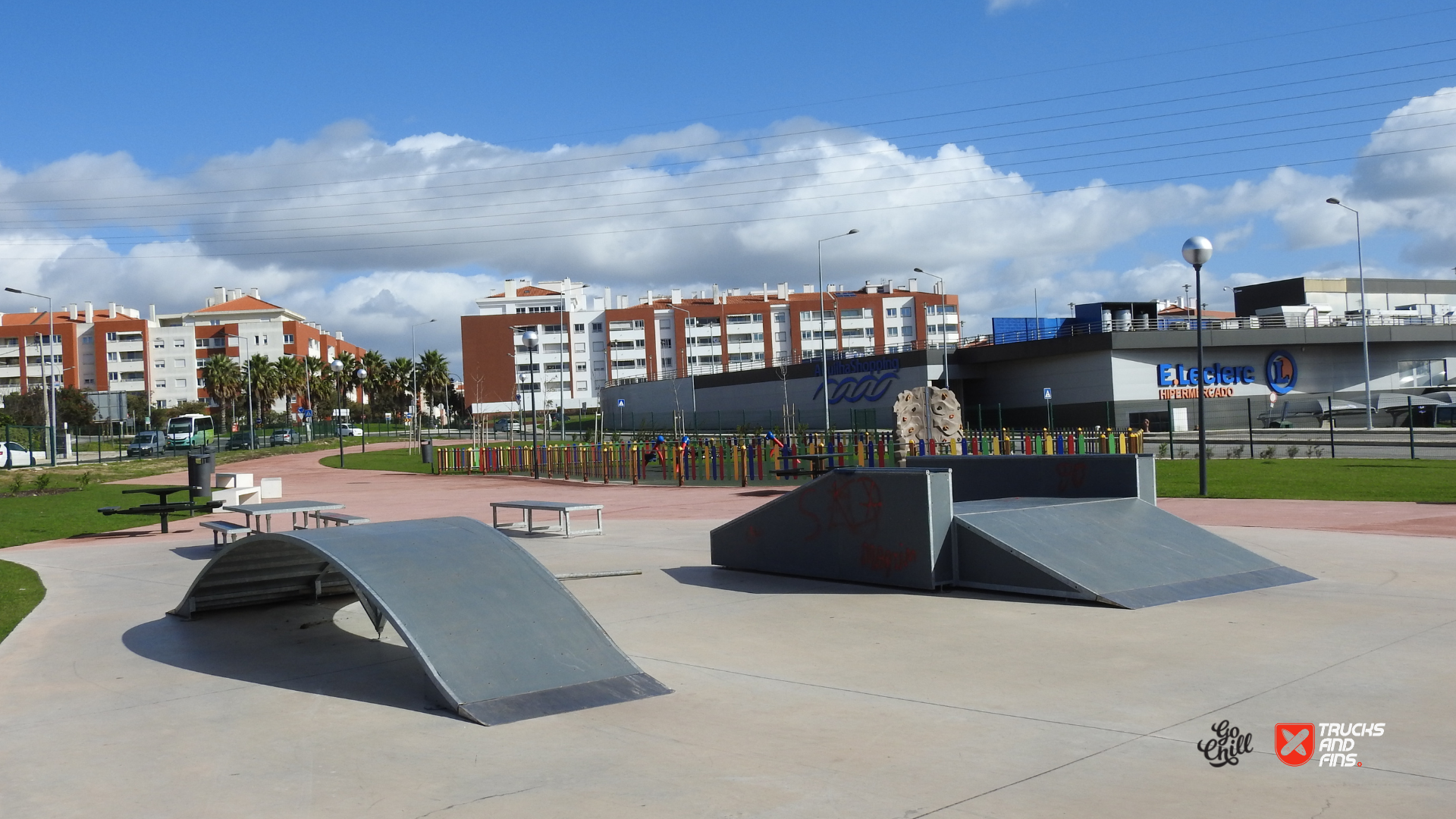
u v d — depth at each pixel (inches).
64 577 527.5
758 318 4699.8
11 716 269.6
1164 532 441.7
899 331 4640.8
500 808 190.4
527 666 275.0
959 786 194.5
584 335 4869.6
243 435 2719.0
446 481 1393.9
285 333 5236.2
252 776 214.5
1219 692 253.4
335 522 719.7
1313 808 178.2
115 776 217.9
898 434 1131.9
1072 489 514.0
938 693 262.8
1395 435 1755.7
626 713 254.7
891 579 421.4
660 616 380.5
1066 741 220.2
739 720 245.8
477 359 4852.4
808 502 455.8
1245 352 2365.9
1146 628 329.7
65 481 1408.7
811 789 195.6
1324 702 241.6
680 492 1022.4
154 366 5002.5
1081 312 2460.6
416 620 281.1
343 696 278.2
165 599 450.0
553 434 3503.9
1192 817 176.2
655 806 189.0
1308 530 563.5
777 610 384.5
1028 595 389.4
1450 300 3105.3
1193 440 1811.0
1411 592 377.1
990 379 2635.3
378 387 4776.1
